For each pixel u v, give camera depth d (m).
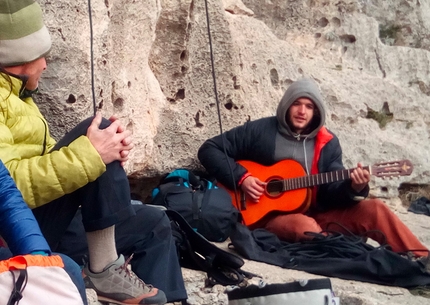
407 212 6.11
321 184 4.65
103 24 3.98
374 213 4.50
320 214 4.71
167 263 3.19
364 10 6.87
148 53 4.58
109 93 4.08
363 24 6.71
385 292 3.91
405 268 4.01
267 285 2.89
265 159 4.72
